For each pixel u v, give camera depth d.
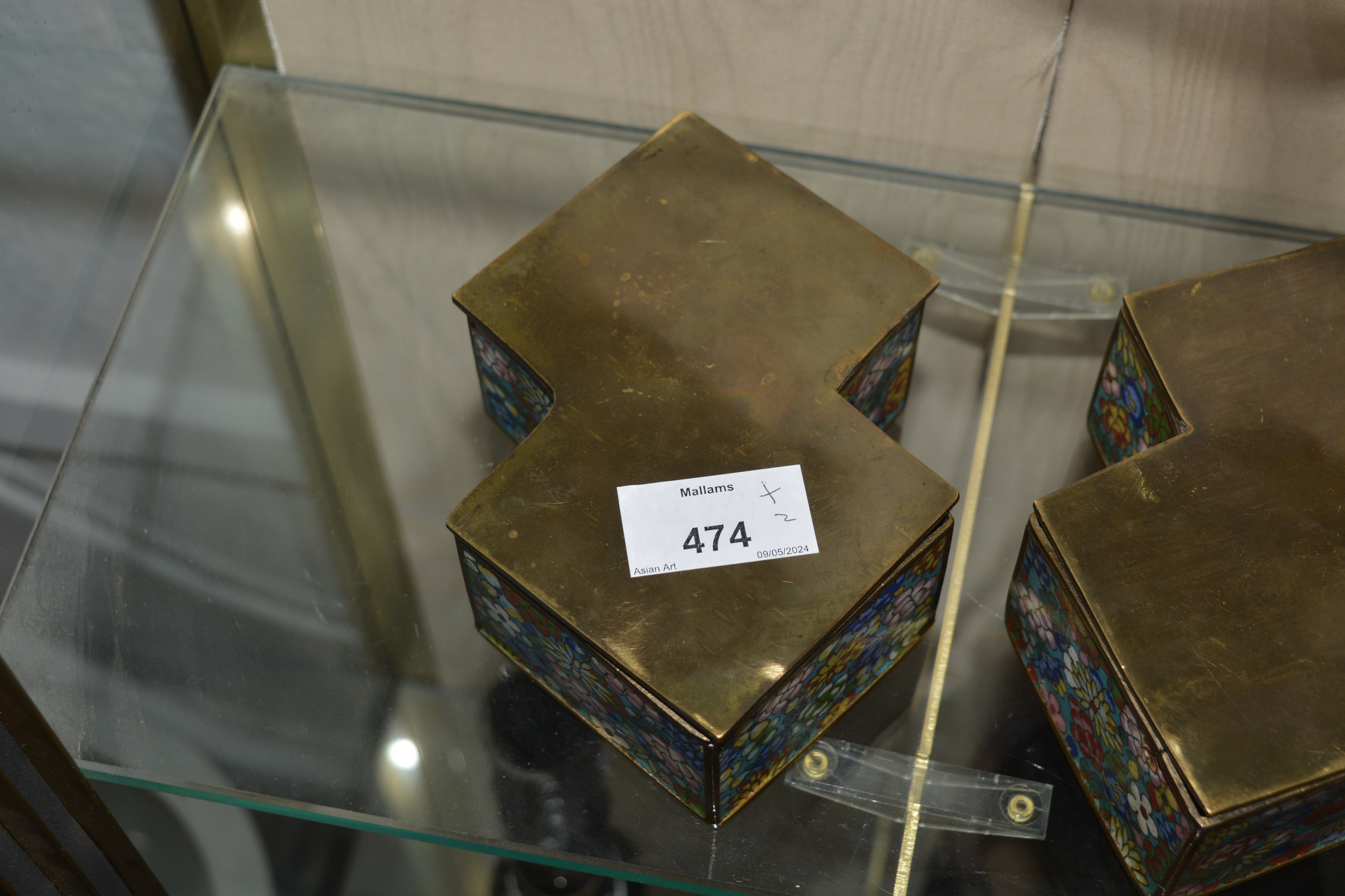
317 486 1.21
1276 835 0.91
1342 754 0.86
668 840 1.04
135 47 1.36
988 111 1.32
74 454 1.21
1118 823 0.99
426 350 1.31
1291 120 1.24
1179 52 1.21
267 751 1.06
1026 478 1.21
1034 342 1.29
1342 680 0.89
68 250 1.30
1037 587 1.02
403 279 1.35
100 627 1.11
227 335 1.30
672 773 1.00
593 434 1.02
